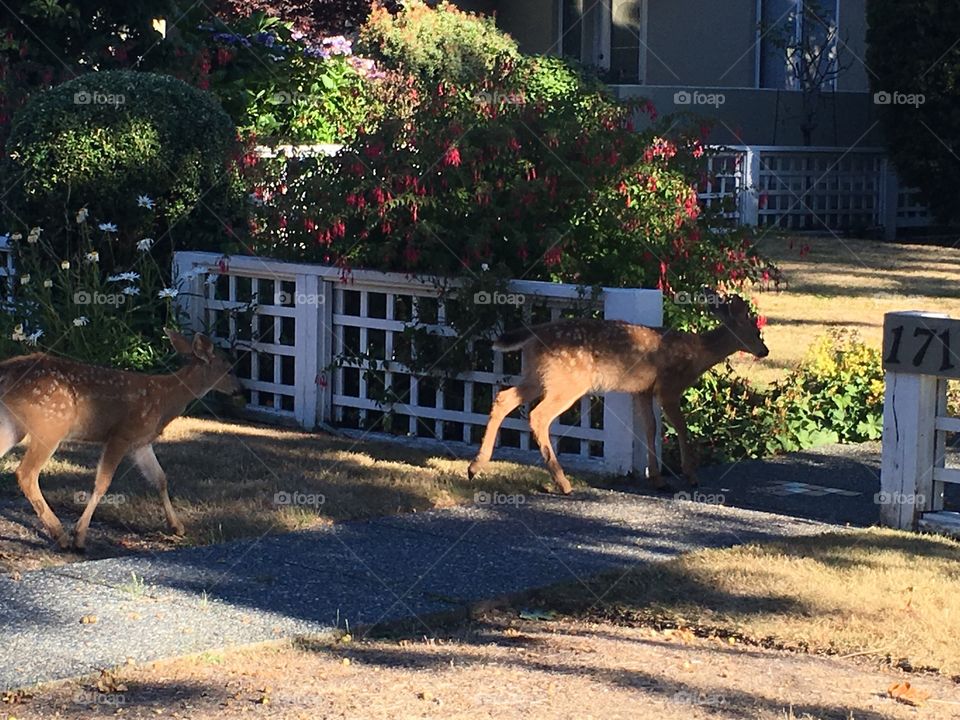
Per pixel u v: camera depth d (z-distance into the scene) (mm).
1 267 12180
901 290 17000
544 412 8875
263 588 6777
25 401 7309
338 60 16672
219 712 5242
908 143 20875
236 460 9391
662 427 9719
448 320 9945
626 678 5703
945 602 6719
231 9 20500
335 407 10781
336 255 10523
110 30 15148
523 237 9945
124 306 11336
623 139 10078
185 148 11828
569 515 8297
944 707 5488
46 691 5453
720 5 23625
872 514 8508
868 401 10953
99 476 7465
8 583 6789
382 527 7930
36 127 11695
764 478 9398
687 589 6910
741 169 22203
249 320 11164
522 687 5566
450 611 6508
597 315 9453
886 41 20734
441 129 10039
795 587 6910
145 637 6039
